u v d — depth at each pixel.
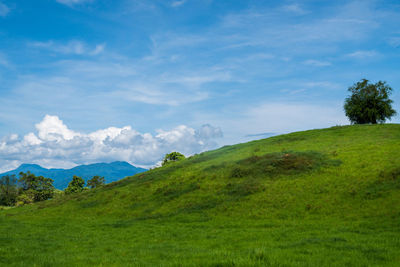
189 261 11.19
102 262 12.23
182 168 53.97
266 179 37.44
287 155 43.69
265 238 17.69
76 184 128.50
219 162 51.50
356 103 76.19
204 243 17.34
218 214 30.06
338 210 25.23
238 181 39.00
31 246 18.77
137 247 17.08
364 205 24.83
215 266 10.05
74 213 41.75
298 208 27.55
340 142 48.97
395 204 23.19
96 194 50.47
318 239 15.70
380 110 73.38
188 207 34.03
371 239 15.26
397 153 36.00
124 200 42.81
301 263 10.25
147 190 45.06
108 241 20.31
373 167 32.88
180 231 23.44
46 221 38.06
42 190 134.88
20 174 140.25
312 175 35.25
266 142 60.94
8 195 129.25
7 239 21.81
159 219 31.33
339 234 17.53
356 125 62.31
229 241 17.44
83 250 16.88
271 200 30.83
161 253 14.02
